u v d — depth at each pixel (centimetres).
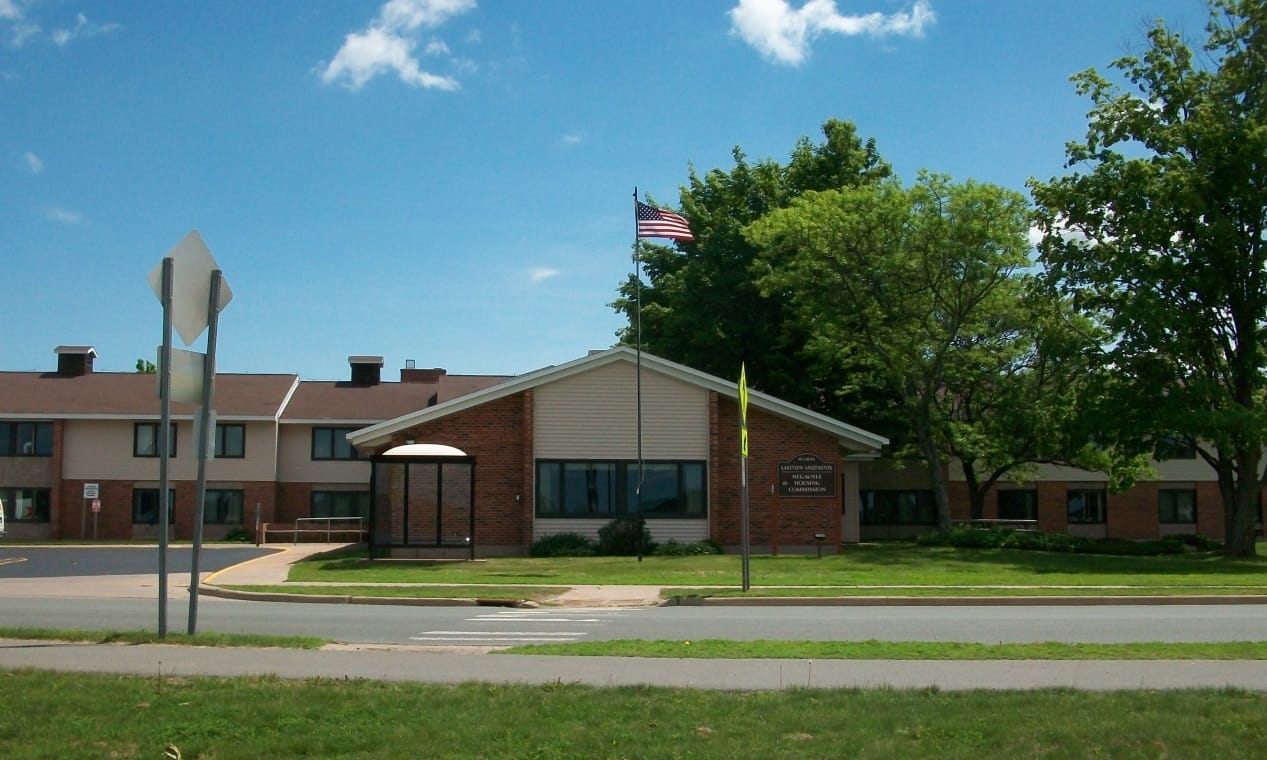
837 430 3288
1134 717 831
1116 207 3422
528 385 3272
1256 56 3312
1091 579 2412
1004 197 3522
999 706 884
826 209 3628
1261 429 3147
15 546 4241
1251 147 3167
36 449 5012
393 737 768
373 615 1838
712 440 3284
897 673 1113
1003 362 4025
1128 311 3250
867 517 4969
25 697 892
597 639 1471
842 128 4875
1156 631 1566
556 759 716
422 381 5906
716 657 1223
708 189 5062
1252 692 951
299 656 1205
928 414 3847
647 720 830
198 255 1293
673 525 3281
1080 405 3519
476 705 884
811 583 2320
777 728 804
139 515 5016
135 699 891
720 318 4625
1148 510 5062
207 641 1291
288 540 4934
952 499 4959
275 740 759
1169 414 3231
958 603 2055
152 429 5053
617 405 3303
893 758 717
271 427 5088
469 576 2506
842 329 3759
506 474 3275
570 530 3259
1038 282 3562
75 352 5412
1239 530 3397
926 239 3559
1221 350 3544
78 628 1530
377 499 3225
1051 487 5047
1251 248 3303
